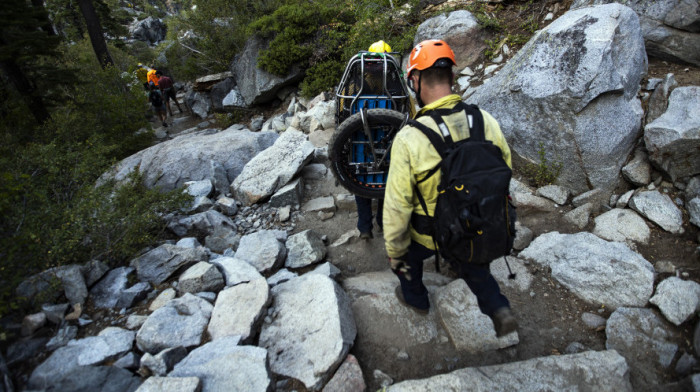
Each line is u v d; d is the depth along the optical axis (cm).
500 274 292
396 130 290
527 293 278
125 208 347
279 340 241
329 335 230
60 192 372
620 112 340
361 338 249
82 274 290
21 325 250
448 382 203
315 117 630
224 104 974
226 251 353
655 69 393
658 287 248
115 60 1479
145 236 330
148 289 294
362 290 284
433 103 179
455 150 163
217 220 389
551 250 302
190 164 519
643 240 295
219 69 1127
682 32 380
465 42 579
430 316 257
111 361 232
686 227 294
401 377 226
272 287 291
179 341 243
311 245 339
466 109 178
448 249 172
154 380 201
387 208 177
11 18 576
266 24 877
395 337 247
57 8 2388
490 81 455
